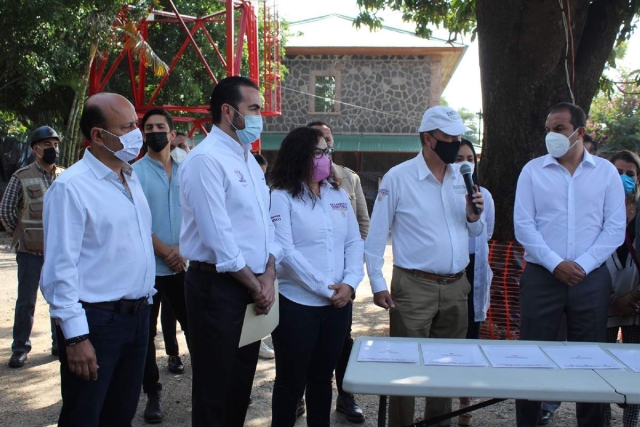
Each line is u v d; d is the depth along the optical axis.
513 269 5.80
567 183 3.76
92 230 2.84
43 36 12.63
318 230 3.57
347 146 21.34
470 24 9.66
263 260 3.27
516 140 6.41
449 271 3.73
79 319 2.72
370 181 22.53
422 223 3.72
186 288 3.28
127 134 2.91
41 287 2.77
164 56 17.92
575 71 6.58
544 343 3.09
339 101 22.50
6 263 11.18
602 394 2.37
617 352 2.92
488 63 6.53
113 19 13.18
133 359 3.06
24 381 5.16
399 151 20.91
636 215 4.04
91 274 2.85
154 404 4.42
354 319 7.25
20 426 4.28
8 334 6.54
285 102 22.66
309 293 3.50
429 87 22.23
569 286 3.69
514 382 2.46
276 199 3.58
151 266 3.10
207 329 3.15
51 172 5.72
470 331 4.47
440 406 3.84
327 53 22.33
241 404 3.52
